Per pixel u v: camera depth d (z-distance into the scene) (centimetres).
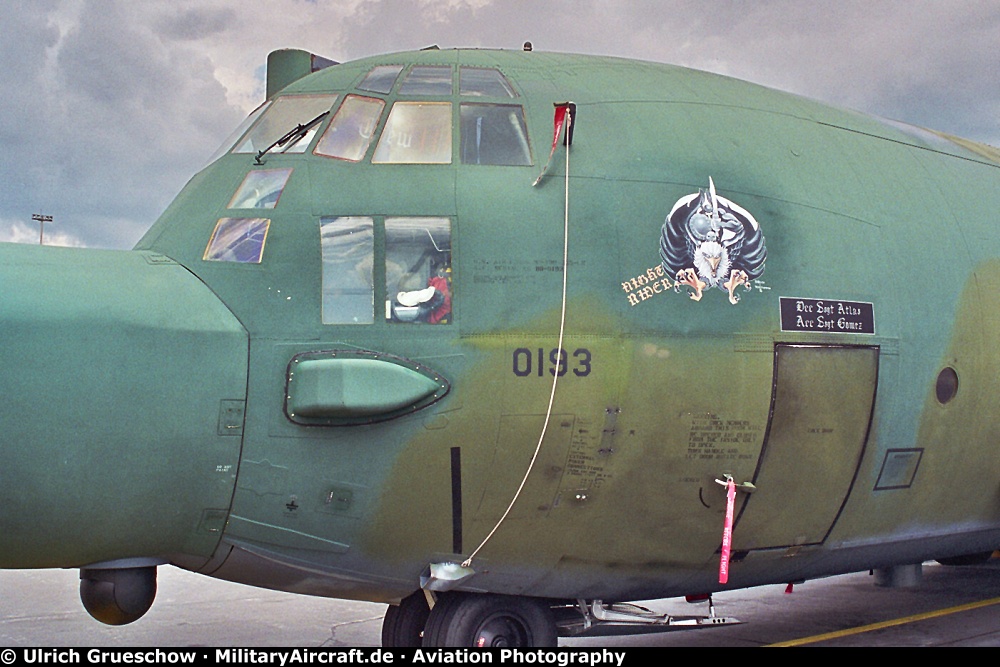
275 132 748
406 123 722
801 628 1038
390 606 791
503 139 724
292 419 643
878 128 923
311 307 657
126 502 616
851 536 808
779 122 835
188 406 626
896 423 788
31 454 592
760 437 724
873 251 795
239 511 647
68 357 602
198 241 690
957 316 830
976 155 998
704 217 728
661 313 700
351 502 658
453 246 677
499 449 668
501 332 669
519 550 701
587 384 677
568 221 698
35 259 638
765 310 730
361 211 681
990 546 955
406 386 646
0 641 970
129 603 667
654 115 775
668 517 720
